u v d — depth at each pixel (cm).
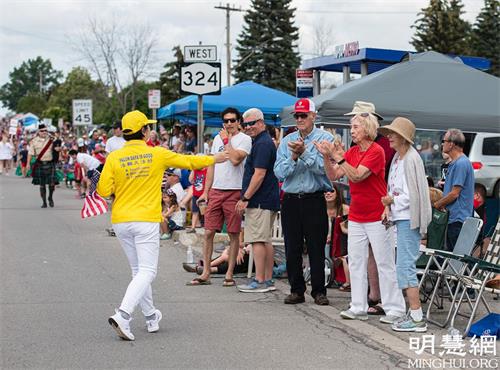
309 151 877
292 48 5447
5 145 3784
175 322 810
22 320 805
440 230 881
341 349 705
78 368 635
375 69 1773
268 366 645
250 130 952
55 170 2119
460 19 4750
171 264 1204
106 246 1386
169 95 5381
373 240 810
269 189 966
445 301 954
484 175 1736
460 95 1062
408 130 761
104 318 820
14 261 1195
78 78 7612
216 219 1016
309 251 906
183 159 752
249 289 986
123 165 736
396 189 773
